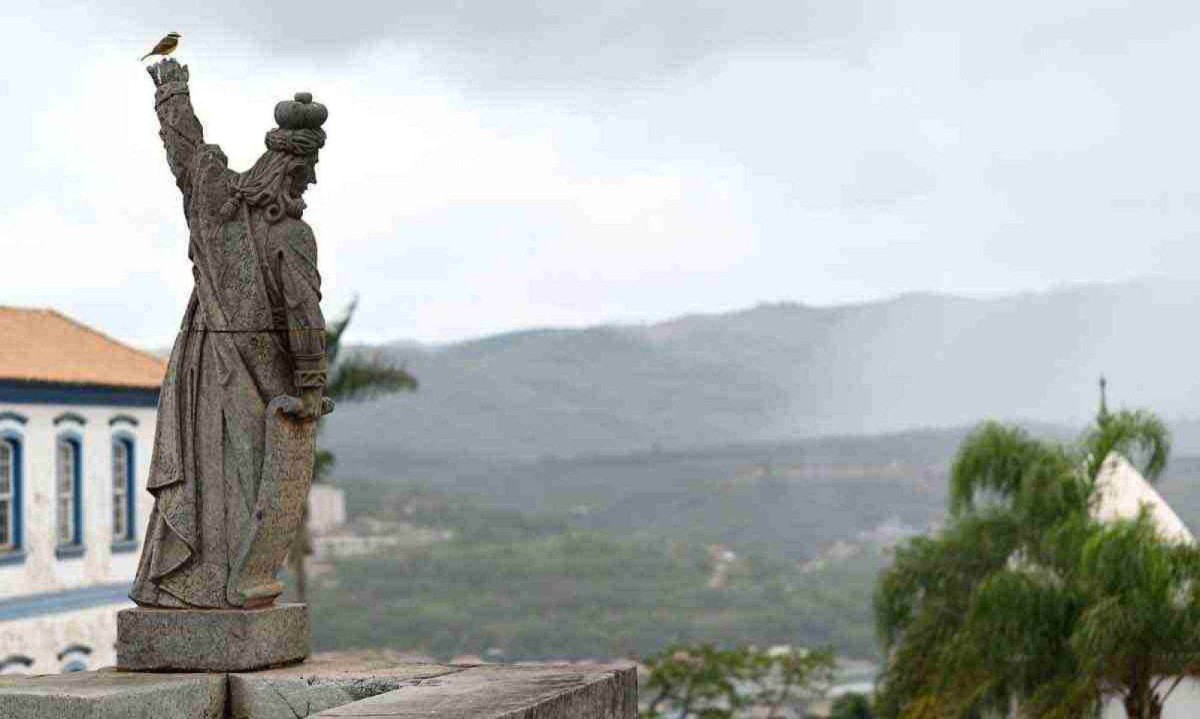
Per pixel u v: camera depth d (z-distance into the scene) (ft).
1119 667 85.66
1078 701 86.84
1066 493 97.76
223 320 32.37
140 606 32.27
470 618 531.09
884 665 107.34
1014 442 101.86
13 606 129.29
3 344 138.10
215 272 32.53
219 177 32.65
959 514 103.76
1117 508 100.12
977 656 91.15
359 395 152.46
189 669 31.58
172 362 32.65
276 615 32.12
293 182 32.91
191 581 31.99
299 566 150.61
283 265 32.45
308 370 32.58
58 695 28.89
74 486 138.82
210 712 30.86
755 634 521.24
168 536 32.12
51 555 134.72
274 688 30.81
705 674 165.48
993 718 97.14
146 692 29.60
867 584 599.57
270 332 32.50
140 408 148.46
